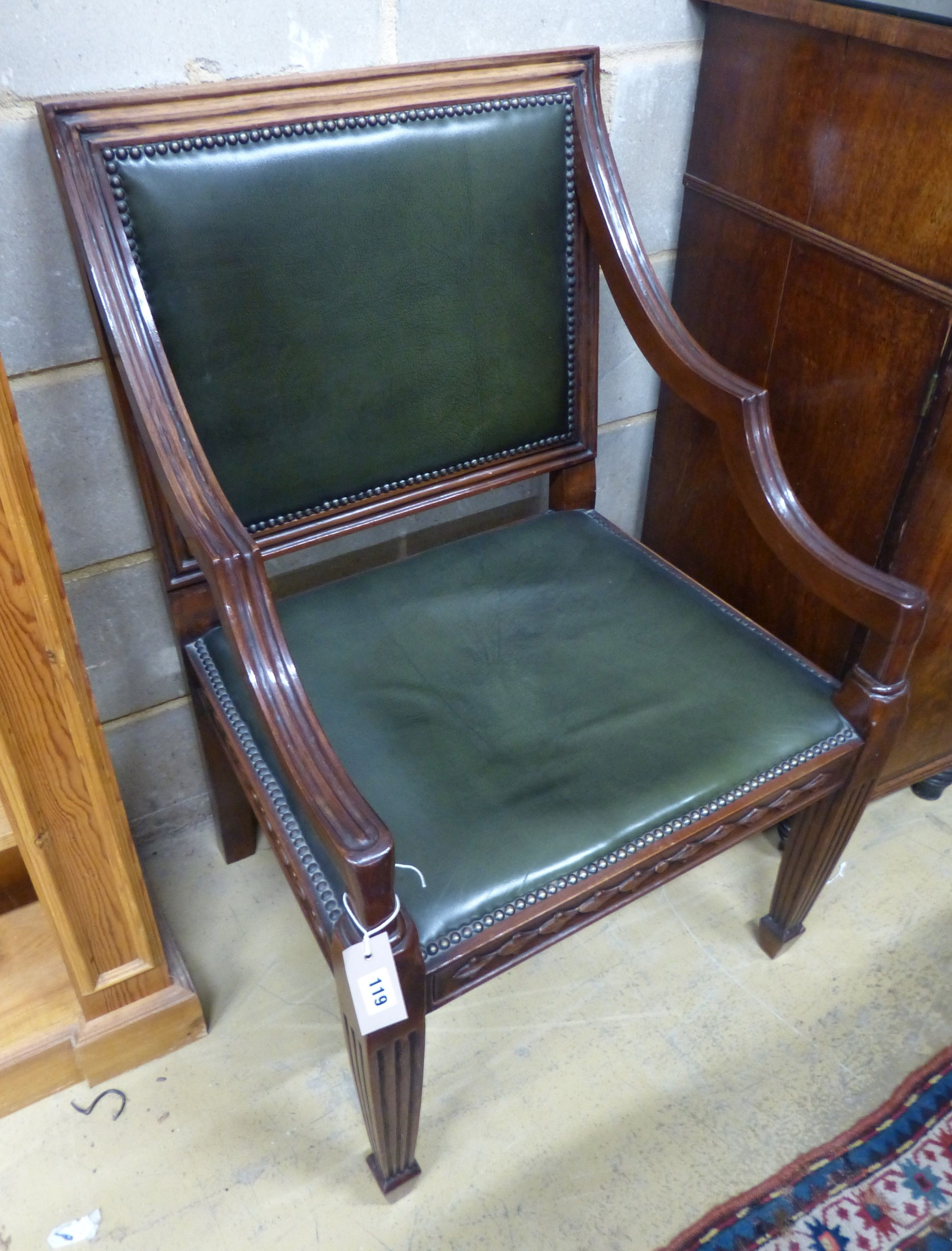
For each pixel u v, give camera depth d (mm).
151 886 1245
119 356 775
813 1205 971
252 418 882
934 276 867
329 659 930
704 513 1263
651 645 957
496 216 926
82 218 757
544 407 1048
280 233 826
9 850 1031
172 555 924
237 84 784
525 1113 1040
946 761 1286
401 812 790
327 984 1149
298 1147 1011
